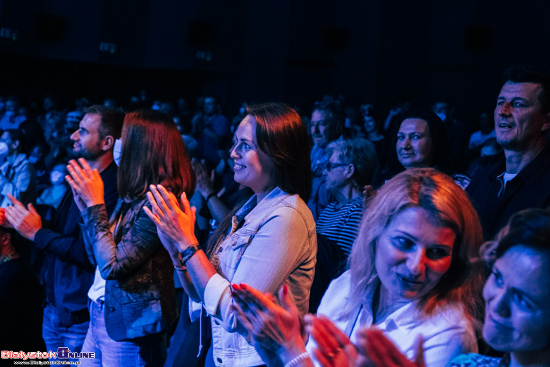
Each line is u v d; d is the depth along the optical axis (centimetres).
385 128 940
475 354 117
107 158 292
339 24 1236
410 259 126
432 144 271
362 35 1206
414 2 1170
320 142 384
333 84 1238
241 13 1249
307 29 1221
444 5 1143
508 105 211
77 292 272
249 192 209
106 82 1273
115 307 225
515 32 1059
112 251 220
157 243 225
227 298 166
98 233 222
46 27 1171
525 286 95
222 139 862
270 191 187
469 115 1110
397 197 129
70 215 282
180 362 229
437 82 1154
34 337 229
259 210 182
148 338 229
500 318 98
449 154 278
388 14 1180
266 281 168
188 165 244
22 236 255
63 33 1195
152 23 1240
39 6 1176
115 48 1216
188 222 176
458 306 131
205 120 980
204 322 196
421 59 1167
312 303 235
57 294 276
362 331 94
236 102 1252
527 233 97
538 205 201
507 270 98
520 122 209
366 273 140
